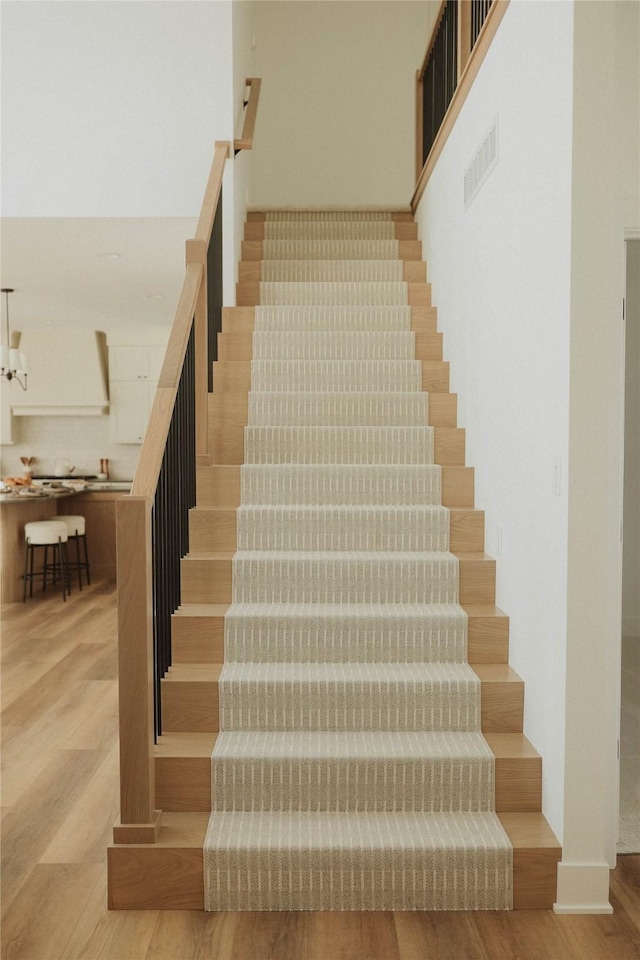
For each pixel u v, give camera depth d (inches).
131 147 178.2
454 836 96.3
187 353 135.7
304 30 302.4
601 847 94.0
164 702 111.7
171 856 93.0
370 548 138.1
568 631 93.0
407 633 120.6
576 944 87.5
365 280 209.9
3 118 177.2
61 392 358.6
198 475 145.6
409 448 157.6
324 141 303.3
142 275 236.2
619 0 100.5
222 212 181.9
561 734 94.7
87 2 176.6
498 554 127.4
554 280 97.5
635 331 194.9
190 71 177.9
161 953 85.0
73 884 97.7
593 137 90.2
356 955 85.1
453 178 167.6
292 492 146.3
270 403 164.4
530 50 108.0
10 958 83.9
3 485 306.7
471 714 112.2
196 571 128.7
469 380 151.4
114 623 237.5
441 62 202.1
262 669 116.9
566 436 92.7
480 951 86.1
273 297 197.6
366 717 112.0
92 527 328.8
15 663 193.6
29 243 199.6
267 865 93.6
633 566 209.2
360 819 101.0
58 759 135.2
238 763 102.4
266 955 85.0
